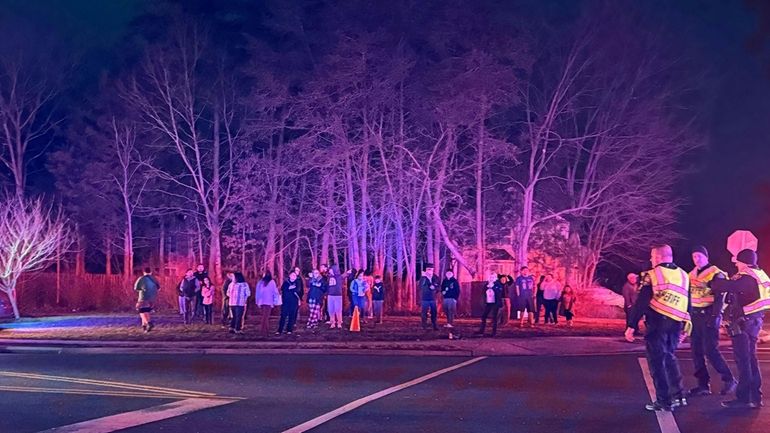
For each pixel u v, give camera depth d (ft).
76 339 75.31
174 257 153.69
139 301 81.05
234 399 41.01
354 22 116.06
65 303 133.08
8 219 122.72
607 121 128.57
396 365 57.52
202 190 133.69
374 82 113.91
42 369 54.54
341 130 114.32
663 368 37.11
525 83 121.19
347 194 123.85
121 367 55.77
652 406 37.32
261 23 133.18
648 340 37.40
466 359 62.23
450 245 117.91
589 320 104.42
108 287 131.13
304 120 117.19
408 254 138.21
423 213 130.11
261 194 130.72
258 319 97.35
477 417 35.73
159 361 60.13
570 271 134.82
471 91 108.68
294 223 133.28
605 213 130.62
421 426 33.63
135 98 136.26
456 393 43.19
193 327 85.51
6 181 159.22
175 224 155.94
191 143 143.13
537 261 136.98
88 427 33.30
